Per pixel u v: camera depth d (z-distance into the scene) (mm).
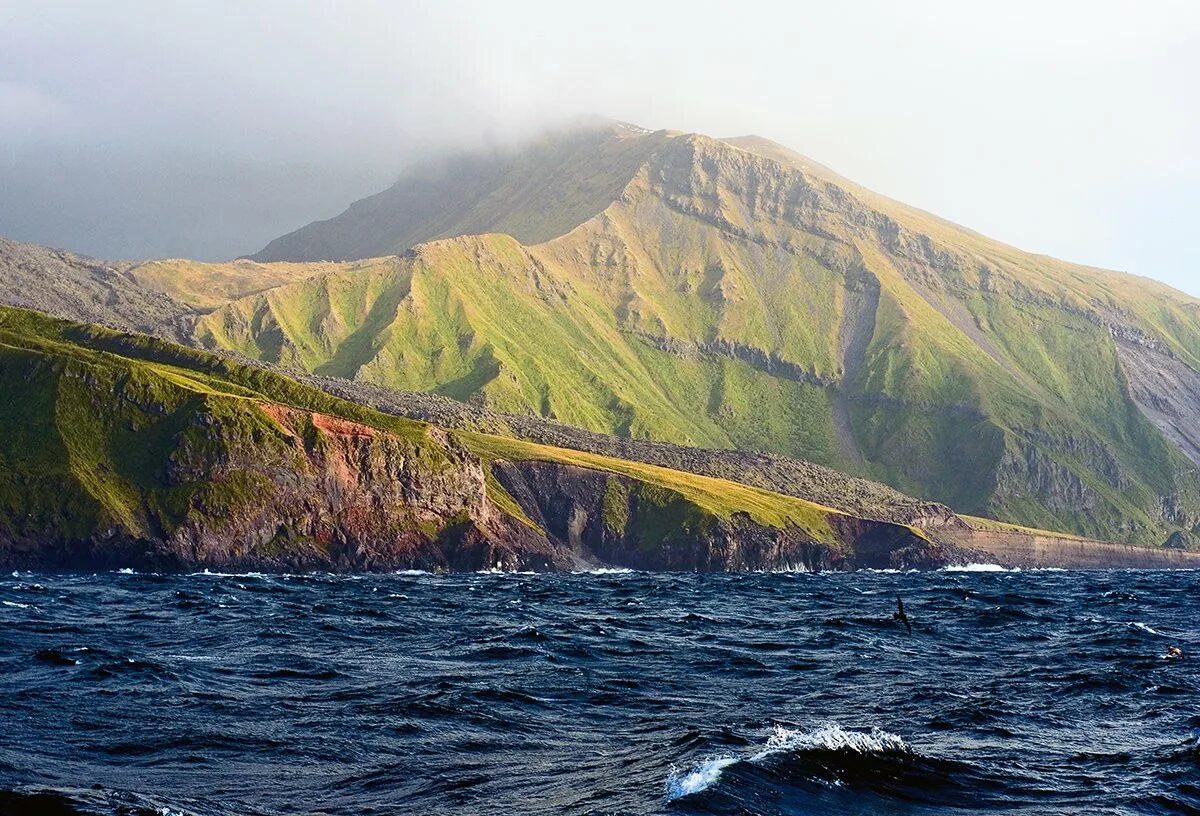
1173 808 37688
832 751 41562
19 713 48594
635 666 69062
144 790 37531
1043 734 49500
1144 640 85812
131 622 88812
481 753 44344
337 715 50656
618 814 34844
